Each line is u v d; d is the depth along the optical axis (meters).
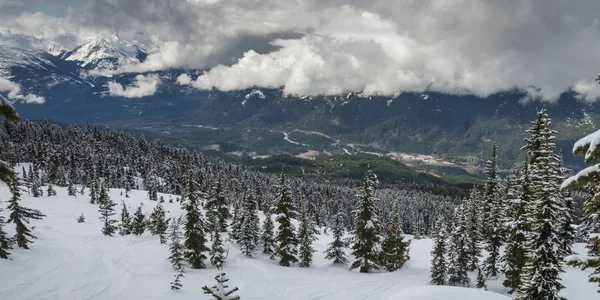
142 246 55.75
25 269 36.16
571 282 33.28
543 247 24.50
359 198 52.16
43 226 66.44
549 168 25.17
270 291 37.59
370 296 38.31
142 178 169.75
